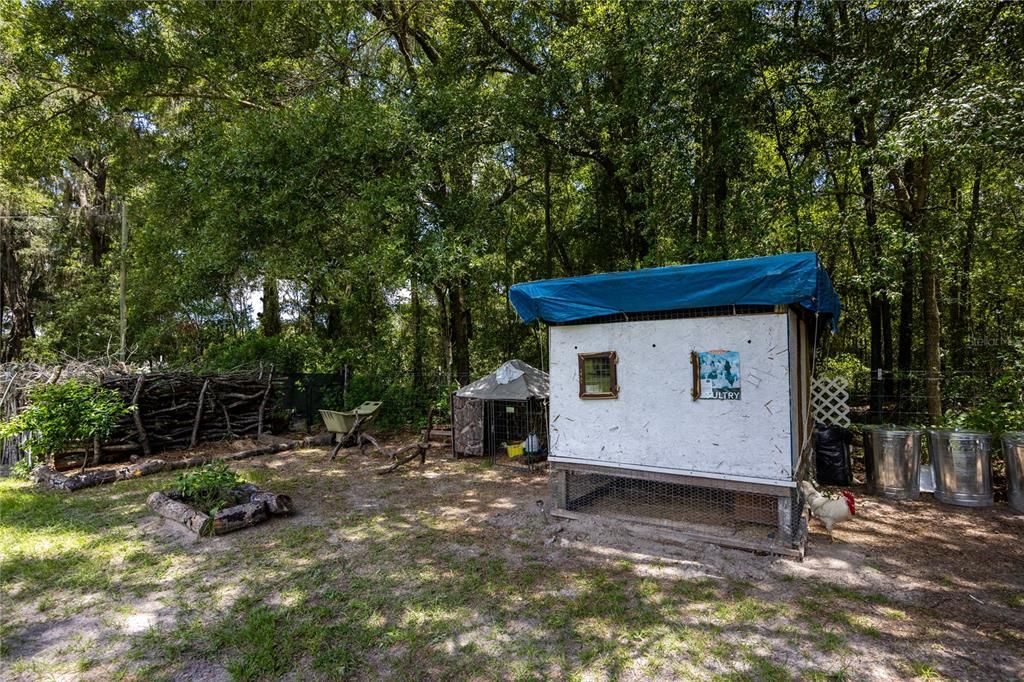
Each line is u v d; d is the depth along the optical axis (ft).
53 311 54.13
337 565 13.84
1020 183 22.90
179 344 55.77
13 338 50.39
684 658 9.32
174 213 37.11
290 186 28.91
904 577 12.56
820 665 9.07
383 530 16.67
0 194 48.19
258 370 36.78
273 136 29.73
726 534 14.88
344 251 36.96
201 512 16.88
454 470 26.13
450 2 36.86
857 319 44.91
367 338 55.01
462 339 46.24
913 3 19.97
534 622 10.71
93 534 16.30
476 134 33.01
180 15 33.83
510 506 19.34
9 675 9.15
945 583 12.23
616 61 32.32
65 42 31.78
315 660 9.48
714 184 30.86
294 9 35.78
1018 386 22.89
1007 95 16.47
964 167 22.86
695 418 15.19
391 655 9.62
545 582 12.59
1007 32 18.22
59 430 23.35
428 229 31.73
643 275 15.24
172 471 26.07
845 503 14.85
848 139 28.40
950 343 36.45
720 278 14.17
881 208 26.20
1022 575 12.64
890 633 10.09
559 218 49.73
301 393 42.39
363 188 29.89
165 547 15.21
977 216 28.09
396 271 30.63
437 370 46.80
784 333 13.97
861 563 13.35
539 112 33.27
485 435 30.14
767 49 25.88
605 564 13.65
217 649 9.91
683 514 16.87
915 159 22.99
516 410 30.42
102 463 27.07
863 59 23.27
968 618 10.66
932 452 19.34
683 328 15.39
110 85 36.14
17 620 11.11
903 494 19.07
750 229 27.76
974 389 26.84
